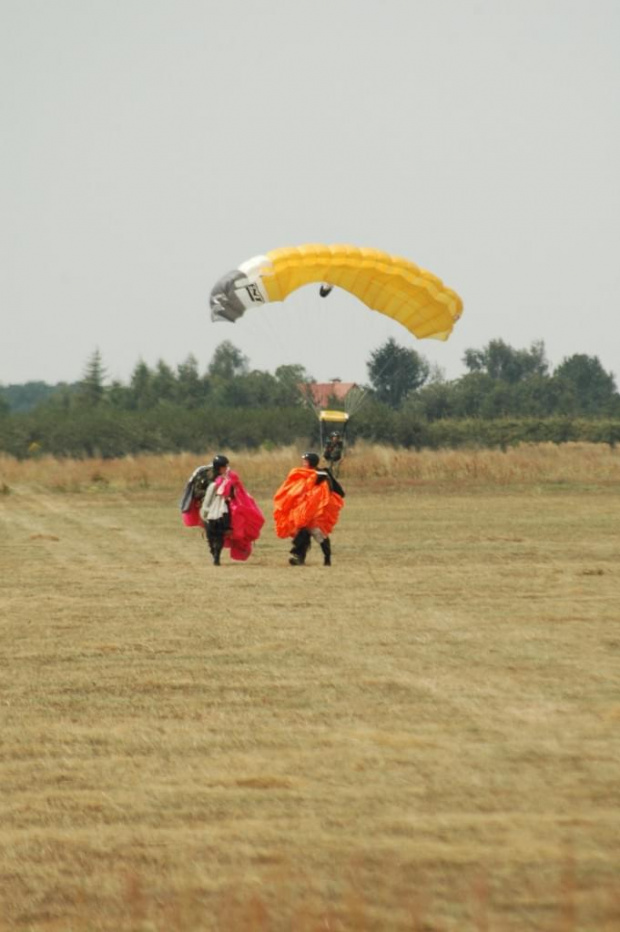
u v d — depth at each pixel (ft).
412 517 363.35
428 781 92.73
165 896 73.46
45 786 93.45
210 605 183.42
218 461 241.76
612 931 67.87
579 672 130.21
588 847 79.20
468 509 395.14
